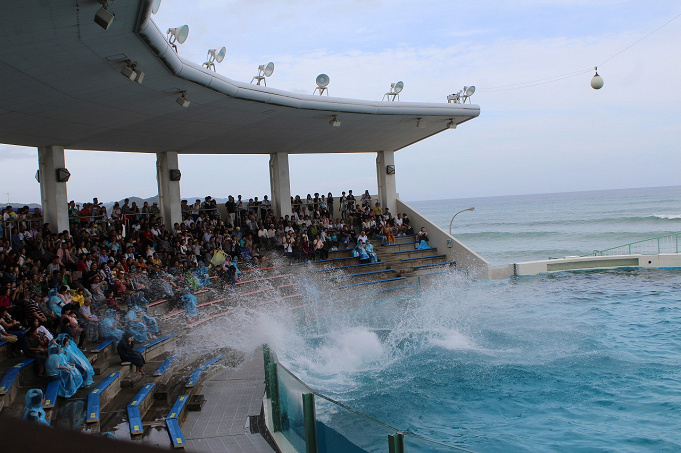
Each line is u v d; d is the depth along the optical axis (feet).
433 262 85.40
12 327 35.42
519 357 43.14
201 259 63.41
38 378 32.94
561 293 70.85
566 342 46.93
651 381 35.91
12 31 29.86
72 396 31.30
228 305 58.70
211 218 76.48
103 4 28.58
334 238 80.28
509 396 34.78
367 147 90.12
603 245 185.37
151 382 36.14
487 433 29.43
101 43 35.09
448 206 580.71
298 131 74.33
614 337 47.98
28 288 40.70
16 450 2.12
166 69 42.80
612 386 35.40
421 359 43.78
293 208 86.79
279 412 27.61
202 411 32.17
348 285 72.33
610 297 66.44
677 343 44.98
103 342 40.65
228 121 63.57
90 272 46.98
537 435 28.89
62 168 59.26
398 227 90.38
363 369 41.86
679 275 80.23
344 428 19.83
